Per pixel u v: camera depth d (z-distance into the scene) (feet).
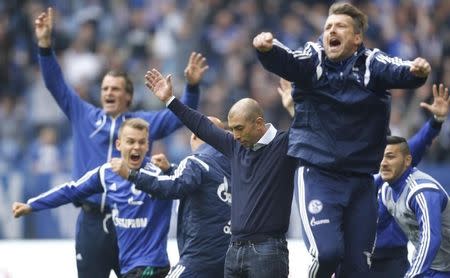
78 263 98.12
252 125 79.77
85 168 99.40
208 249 85.25
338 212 76.28
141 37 187.21
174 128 99.91
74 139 100.58
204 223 85.30
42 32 100.07
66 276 116.67
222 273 85.51
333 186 76.59
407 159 86.63
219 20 185.98
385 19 189.16
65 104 100.68
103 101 99.55
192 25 185.88
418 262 83.20
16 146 175.63
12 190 145.28
